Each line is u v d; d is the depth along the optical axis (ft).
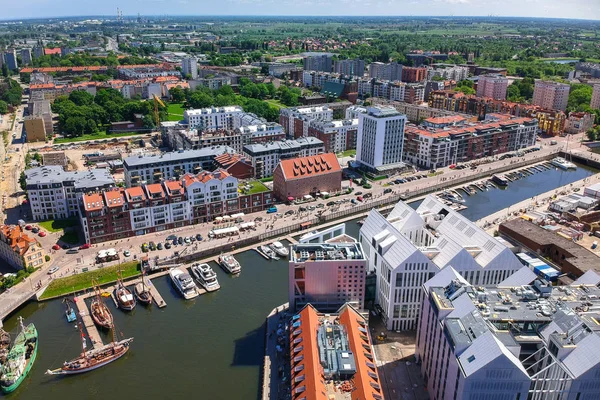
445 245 631.56
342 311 593.83
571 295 505.25
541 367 451.12
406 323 627.05
